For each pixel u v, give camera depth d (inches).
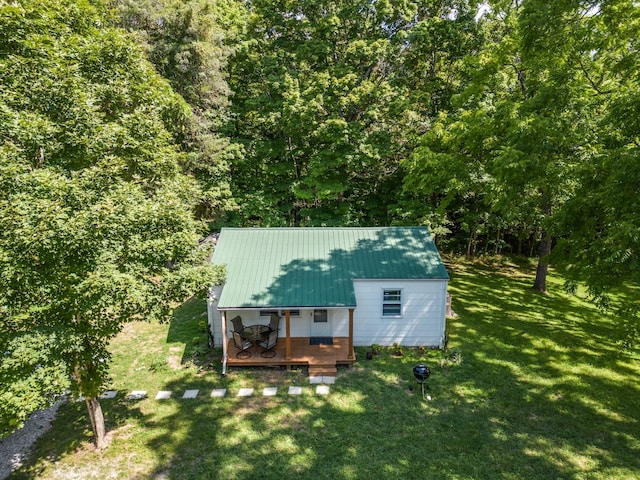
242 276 513.7
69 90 312.3
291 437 359.3
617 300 722.2
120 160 317.7
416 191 702.5
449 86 884.6
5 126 273.1
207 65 709.3
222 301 471.2
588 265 384.8
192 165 738.2
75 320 295.4
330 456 335.9
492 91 708.0
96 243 270.8
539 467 324.5
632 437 360.2
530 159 426.9
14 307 257.1
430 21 808.9
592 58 498.3
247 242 577.0
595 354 514.9
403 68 908.6
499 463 328.5
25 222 237.5
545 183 458.9
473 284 813.9
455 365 486.0
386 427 373.4
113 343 543.8
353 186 955.3
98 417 341.7
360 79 841.5
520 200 621.0
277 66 848.9
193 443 351.9
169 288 333.1
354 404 409.4
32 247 239.6
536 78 561.0
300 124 768.9
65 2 380.5
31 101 306.2
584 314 654.5
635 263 326.0
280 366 483.2
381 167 887.1
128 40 401.7
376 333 542.0
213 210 809.5
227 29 885.2
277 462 329.1
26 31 330.0
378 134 807.1
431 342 542.9
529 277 872.9
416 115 831.1
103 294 266.5
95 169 293.7
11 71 301.4
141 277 316.5
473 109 700.0
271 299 477.7
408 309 534.9
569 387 440.1
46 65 311.9
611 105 368.2
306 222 871.7
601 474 316.5
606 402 413.1
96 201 288.5
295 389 437.7
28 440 358.0
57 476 314.5
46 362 255.9
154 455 336.8
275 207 893.2
